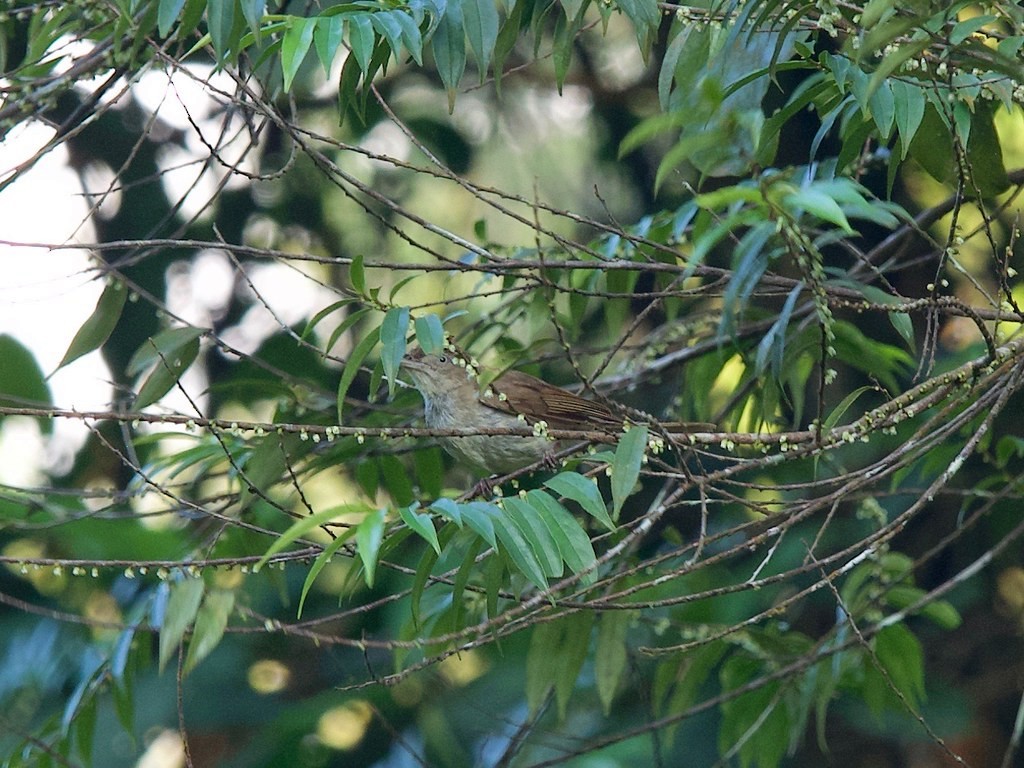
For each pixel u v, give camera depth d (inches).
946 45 256.8
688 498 551.5
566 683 382.9
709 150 270.2
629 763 513.3
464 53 304.3
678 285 387.5
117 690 352.5
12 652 549.3
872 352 397.4
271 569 400.2
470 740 524.4
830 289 314.3
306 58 538.3
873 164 436.5
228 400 616.1
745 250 224.7
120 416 284.0
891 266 444.5
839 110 303.4
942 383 301.1
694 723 538.3
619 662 382.6
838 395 586.9
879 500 542.9
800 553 523.8
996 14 266.4
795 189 215.9
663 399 569.0
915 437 301.7
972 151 336.2
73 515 396.2
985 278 581.6
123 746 524.7
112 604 572.4
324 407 403.9
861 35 279.0
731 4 311.1
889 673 411.2
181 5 285.9
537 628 382.0
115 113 584.7
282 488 519.2
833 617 564.4
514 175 653.9
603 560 269.0
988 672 603.5
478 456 430.3
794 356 392.5
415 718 535.2
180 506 389.1
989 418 300.5
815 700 426.3
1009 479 398.6
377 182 632.4
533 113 655.8
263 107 312.0
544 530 266.1
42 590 572.1
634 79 650.8
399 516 253.0
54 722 381.4
